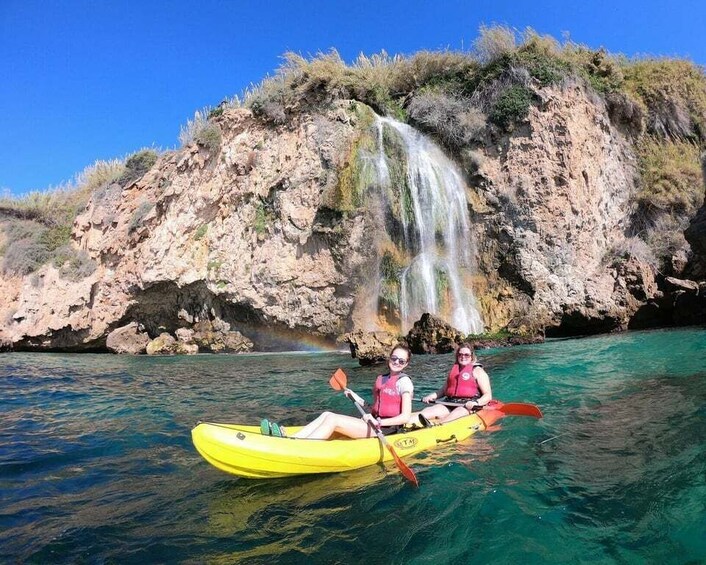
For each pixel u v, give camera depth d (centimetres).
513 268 1549
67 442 646
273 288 1590
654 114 1953
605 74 1855
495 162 1631
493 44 1708
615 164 1780
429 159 1653
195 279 1686
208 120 1789
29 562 362
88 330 1852
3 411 838
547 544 362
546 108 1627
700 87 2058
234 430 492
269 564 353
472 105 1700
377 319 1562
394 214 1577
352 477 493
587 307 1486
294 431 554
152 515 432
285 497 456
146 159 1953
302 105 1656
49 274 1945
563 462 502
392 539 379
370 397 852
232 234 1675
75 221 2002
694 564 332
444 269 1590
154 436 666
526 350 1195
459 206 1620
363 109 1645
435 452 549
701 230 1462
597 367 942
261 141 1675
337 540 381
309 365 1241
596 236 1653
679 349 1062
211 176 1728
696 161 1883
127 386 1050
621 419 624
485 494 440
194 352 1720
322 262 1556
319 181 1563
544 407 702
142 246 1789
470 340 1307
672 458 493
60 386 1073
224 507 442
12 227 2133
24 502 463
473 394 661
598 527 380
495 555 352
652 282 1581
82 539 393
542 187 1575
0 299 1980
